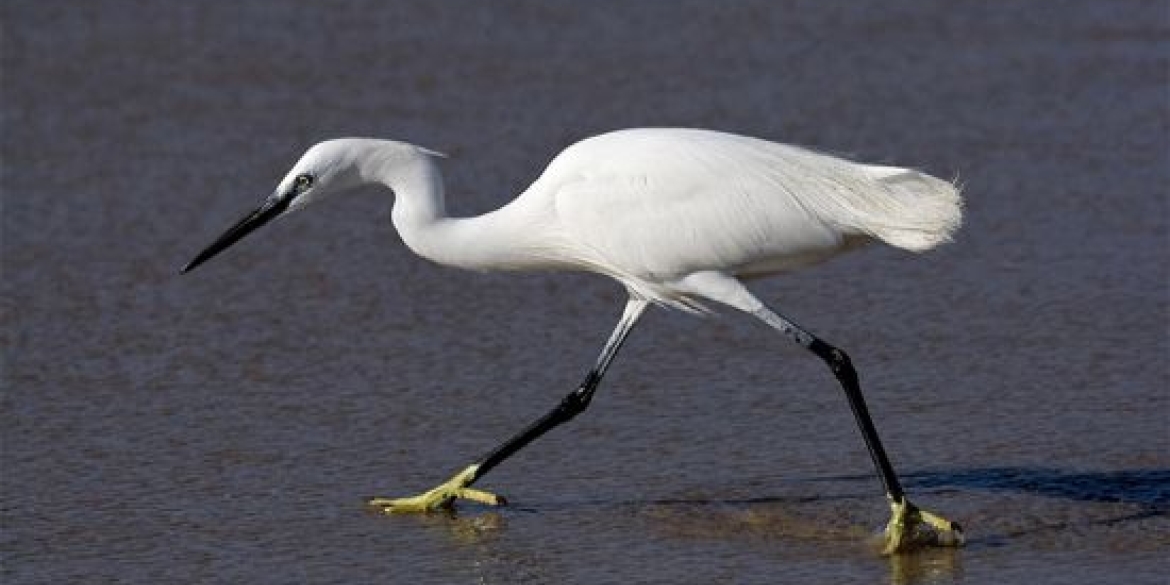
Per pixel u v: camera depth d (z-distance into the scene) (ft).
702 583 35.96
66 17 89.81
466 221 40.27
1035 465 41.88
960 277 56.54
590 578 36.40
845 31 87.30
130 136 72.59
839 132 71.87
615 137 39.52
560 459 43.34
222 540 38.68
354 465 43.06
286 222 63.46
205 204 64.69
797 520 39.24
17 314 54.44
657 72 80.59
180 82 79.71
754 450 43.50
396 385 48.65
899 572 36.35
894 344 50.98
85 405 47.21
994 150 69.46
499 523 39.50
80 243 60.80
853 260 58.44
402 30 87.76
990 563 36.63
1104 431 43.83
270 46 85.10
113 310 54.90
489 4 92.07
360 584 36.29
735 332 52.39
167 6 91.81
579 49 84.43
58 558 37.73
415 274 58.13
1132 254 57.98
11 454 43.70
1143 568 36.06
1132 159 67.97
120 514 40.06
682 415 46.03
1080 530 38.14
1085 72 79.61
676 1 92.43
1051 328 51.75
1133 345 50.03
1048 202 63.36
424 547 38.29
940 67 81.00
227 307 55.26
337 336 52.70
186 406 47.14
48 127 73.67
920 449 43.14
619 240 38.96
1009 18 89.30
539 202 39.68
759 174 38.27
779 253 38.60
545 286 56.90
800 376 48.67
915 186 37.93
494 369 49.85
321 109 75.87
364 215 64.28
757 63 82.02
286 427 45.65
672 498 40.68
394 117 74.54
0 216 63.41
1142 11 89.76
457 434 45.03
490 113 74.95
